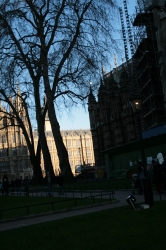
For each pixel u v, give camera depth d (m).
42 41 37.75
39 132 43.81
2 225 14.88
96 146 96.31
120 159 51.66
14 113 46.72
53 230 11.54
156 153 43.31
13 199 28.17
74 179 38.69
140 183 22.05
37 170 48.44
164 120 54.97
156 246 7.89
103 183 33.84
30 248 9.20
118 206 17.30
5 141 123.31
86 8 35.78
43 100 45.34
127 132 77.94
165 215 12.02
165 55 48.56
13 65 35.75
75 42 35.94
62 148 38.56
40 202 23.00
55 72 38.00
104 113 87.94
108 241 8.98
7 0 34.75
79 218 13.74
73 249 8.53
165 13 48.75
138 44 61.53
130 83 71.06
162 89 53.56
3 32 34.41
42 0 37.09
